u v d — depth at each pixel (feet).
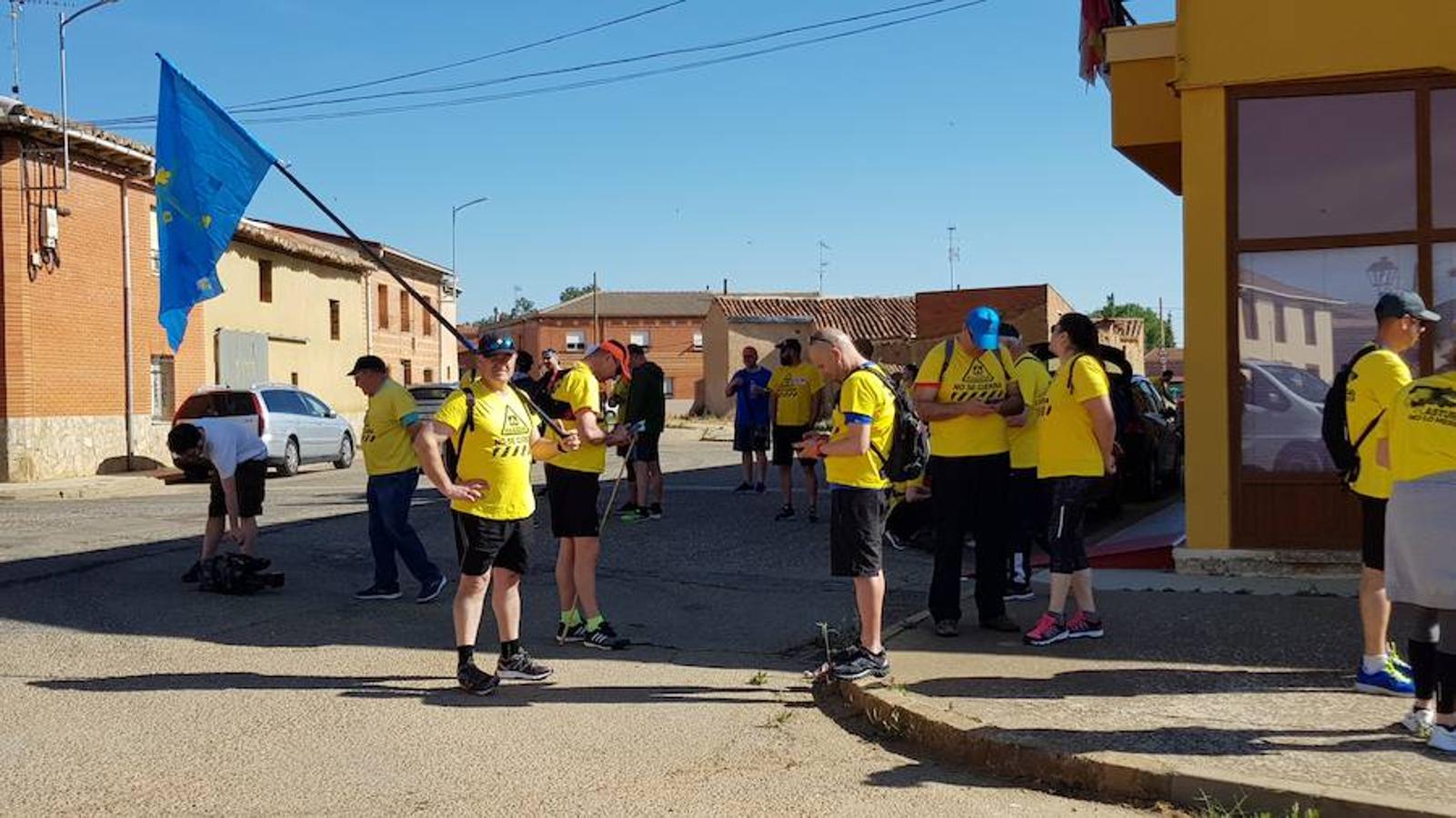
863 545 21.48
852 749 18.94
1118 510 46.26
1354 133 29.14
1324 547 28.68
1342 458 19.80
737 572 34.14
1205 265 29.76
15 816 15.70
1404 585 17.06
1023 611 27.40
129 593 31.24
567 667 23.89
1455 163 28.58
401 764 17.85
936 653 23.48
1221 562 29.09
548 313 228.22
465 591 21.79
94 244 73.87
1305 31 29.09
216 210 26.40
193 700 21.31
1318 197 29.32
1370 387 18.99
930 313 126.21
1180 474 58.95
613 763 18.03
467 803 16.22
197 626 27.35
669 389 228.63
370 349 124.16
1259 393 29.32
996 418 24.99
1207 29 29.76
